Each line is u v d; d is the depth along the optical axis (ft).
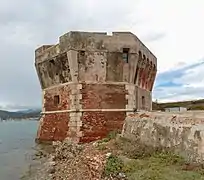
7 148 119.75
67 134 89.92
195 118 55.72
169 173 44.52
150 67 117.80
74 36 89.71
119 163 52.03
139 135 72.59
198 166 48.83
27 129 321.11
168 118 63.16
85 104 89.51
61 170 62.64
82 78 90.38
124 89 92.79
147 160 55.83
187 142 54.95
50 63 100.22
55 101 99.40
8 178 65.82
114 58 91.91
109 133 88.07
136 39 95.04
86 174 53.42
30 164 78.84
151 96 125.80
